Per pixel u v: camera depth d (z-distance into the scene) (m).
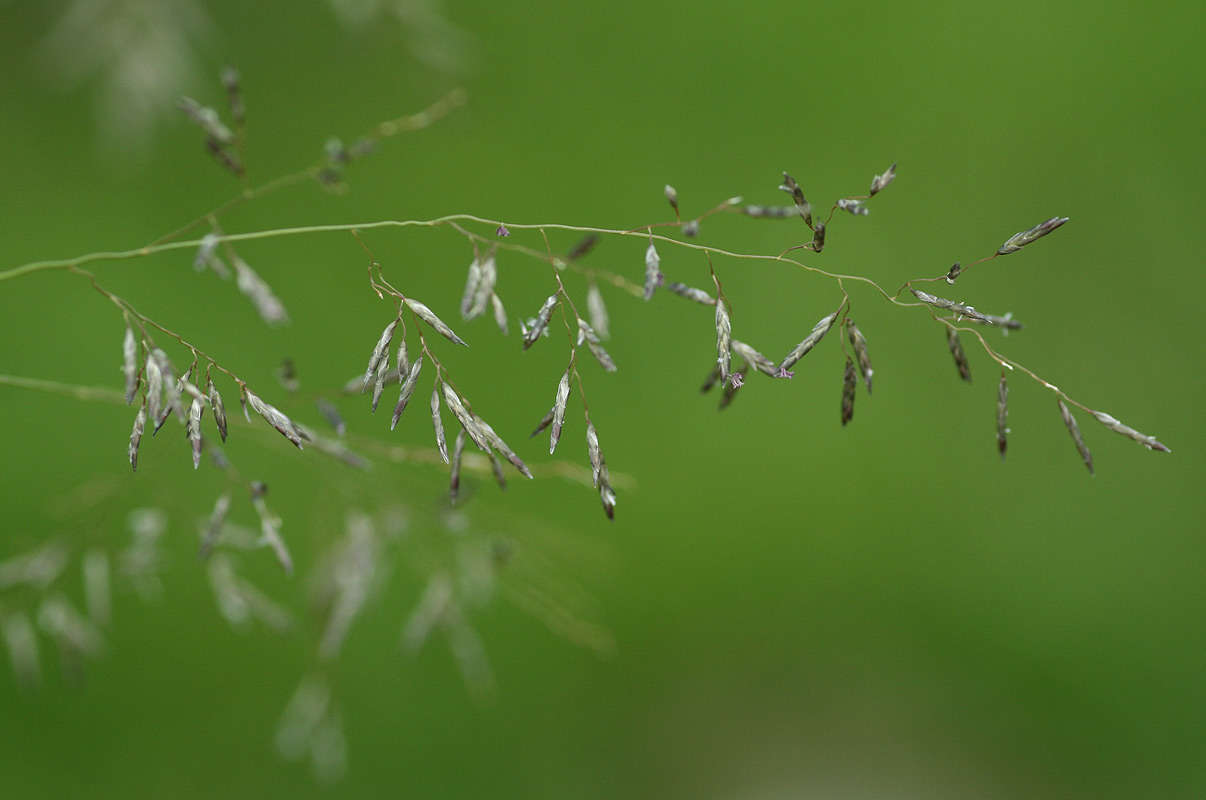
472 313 0.40
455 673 0.64
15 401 0.66
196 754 0.61
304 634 0.49
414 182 0.74
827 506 0.72
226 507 0.42
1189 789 0.66
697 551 0.70
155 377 0.40
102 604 0.45
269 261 0.72
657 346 0.73
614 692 0.67
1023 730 0.68
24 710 0.60
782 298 0.74
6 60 0.67
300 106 0.72
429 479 0.46
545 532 0.46
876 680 0.69
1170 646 0.69
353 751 0.62
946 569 0.71
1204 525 0.72
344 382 0.70
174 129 0.70
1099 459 0.73
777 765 0.66
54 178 0.71
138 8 0.58
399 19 0.56
